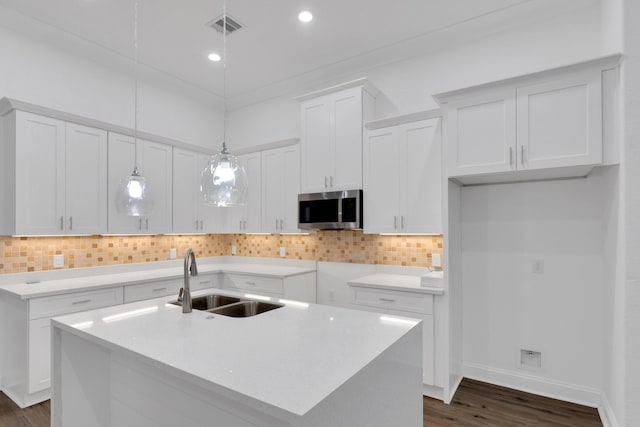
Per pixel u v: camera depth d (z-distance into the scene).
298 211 3.65
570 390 2.60
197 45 3.24
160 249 4.02
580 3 2.59
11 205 2.67
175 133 4.19
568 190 2.64
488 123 2.43
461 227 3.05
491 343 2.92
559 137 2.19
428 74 3.27
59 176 2.89
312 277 3.93
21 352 2.57
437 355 2.62
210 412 1.45
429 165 2.90
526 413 2.43
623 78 1.94
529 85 2.29
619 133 2.01
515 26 2.86
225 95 4.38
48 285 2.87
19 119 2.67
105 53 3.35
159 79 3.91
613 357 2.17
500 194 2.90
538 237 2.75
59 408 1.79
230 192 2.01
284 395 1.05
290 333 1.62
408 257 3.36
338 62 3.56
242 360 1.30
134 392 1.79
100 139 3.18
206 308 2.41
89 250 3.38
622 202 1.93
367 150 3.23
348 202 3.29
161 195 3.69
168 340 1.52
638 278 1.86
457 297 2.88
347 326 1.72
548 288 2.71
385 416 1.43
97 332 1.63
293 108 4.21
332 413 1.09
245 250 4.60
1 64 2.86
